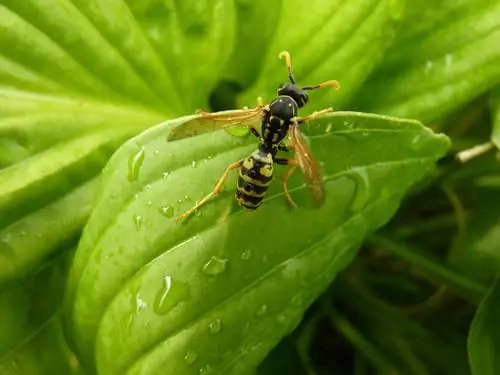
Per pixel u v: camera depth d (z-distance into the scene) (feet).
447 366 0.19
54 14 0.16
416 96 0.17
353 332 0.20
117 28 0.16
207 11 0.17
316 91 0.17
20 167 0.15
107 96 0.17
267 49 0.17
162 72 0.17
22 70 0.16
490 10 0.17
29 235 0.15
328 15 0.17
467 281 0.19
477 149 0.18
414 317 0.21
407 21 0.17
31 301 0.16
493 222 0.19
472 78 0.17
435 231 0.21
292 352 0.19
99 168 0.16
